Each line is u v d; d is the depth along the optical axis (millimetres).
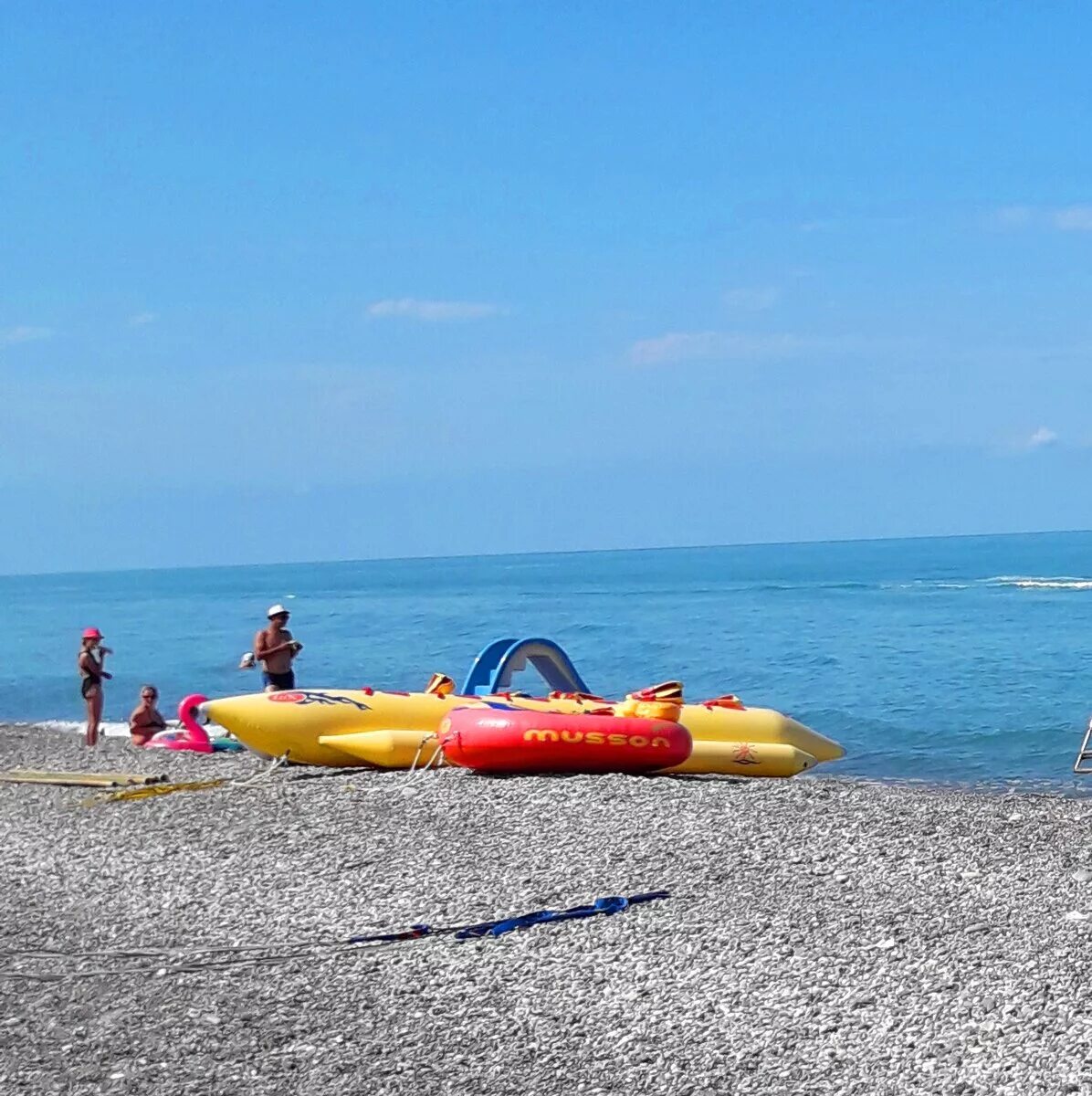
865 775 20172
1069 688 31359
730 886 10312
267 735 16281
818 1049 7129
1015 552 193125
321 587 145125
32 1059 7426
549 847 11727
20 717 31141
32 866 12141
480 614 75312
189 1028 7832
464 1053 7301
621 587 111500
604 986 8234
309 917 10062
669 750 15414
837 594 86500
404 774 15648
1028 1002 7590
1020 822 12508
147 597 129250
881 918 9344
